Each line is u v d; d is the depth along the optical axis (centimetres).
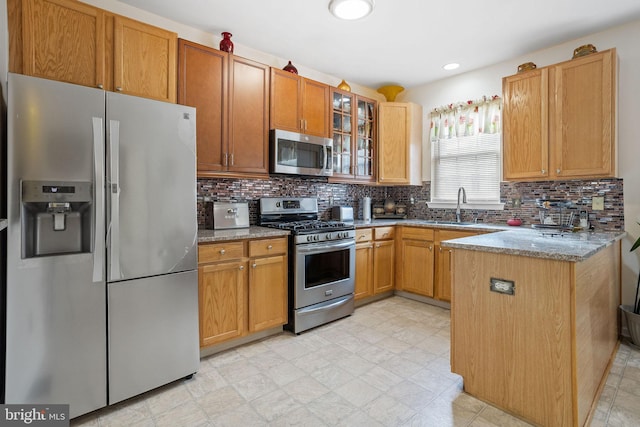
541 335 159
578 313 154
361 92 413
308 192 365
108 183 170
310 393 189
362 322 300
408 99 426
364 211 396
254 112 281
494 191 354
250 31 275
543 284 158
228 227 278
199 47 247
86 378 166
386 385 197
